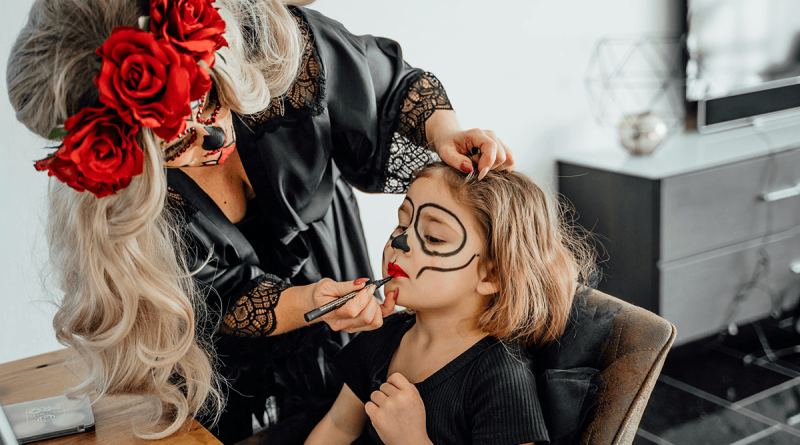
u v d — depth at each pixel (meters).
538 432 0.79
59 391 0.94
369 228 2.12
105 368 0.88
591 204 2.35
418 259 0.87
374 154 1.07
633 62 2.55
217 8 0.71
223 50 0.73
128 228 0.69
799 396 1.97
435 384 0.88
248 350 1.01
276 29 0.84
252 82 0.77
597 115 2.53
